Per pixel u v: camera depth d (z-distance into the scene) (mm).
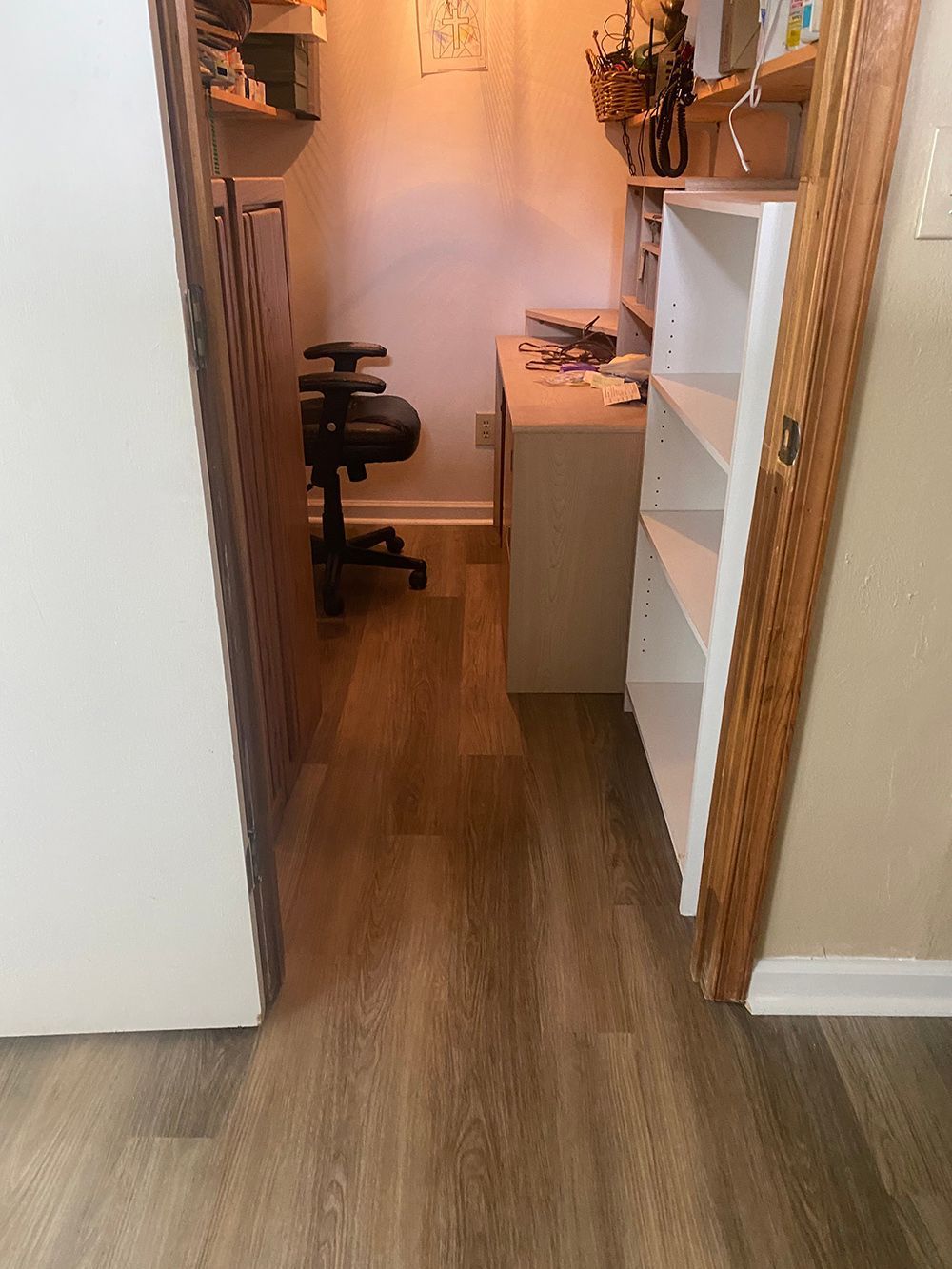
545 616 2512
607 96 2760
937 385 1197
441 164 3270
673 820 1871
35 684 1265
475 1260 1217
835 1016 1586
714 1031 1554
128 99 988
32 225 1035
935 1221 1272
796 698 1353
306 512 2254
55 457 1139
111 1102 1423
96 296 1066
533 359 3055
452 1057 1500
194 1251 1226
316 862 1935
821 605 1320
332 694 2586
